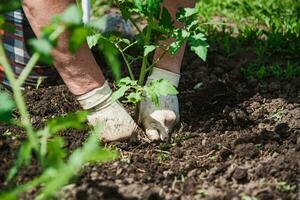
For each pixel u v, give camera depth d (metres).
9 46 3.96
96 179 2.92
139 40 3.35
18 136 3.29
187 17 3.19
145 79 4.10
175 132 3.49
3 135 3.28
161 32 3.22
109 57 2.41
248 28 4.97
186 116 3.69
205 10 5.48
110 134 3.27
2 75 3.96
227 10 5.53
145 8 3.17
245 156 3.20
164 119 3.38
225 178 3.00
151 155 3.24
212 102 3.88
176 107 3.46
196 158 3.22
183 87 4.12
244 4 5.56
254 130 3.53
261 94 4.03
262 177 3.01
